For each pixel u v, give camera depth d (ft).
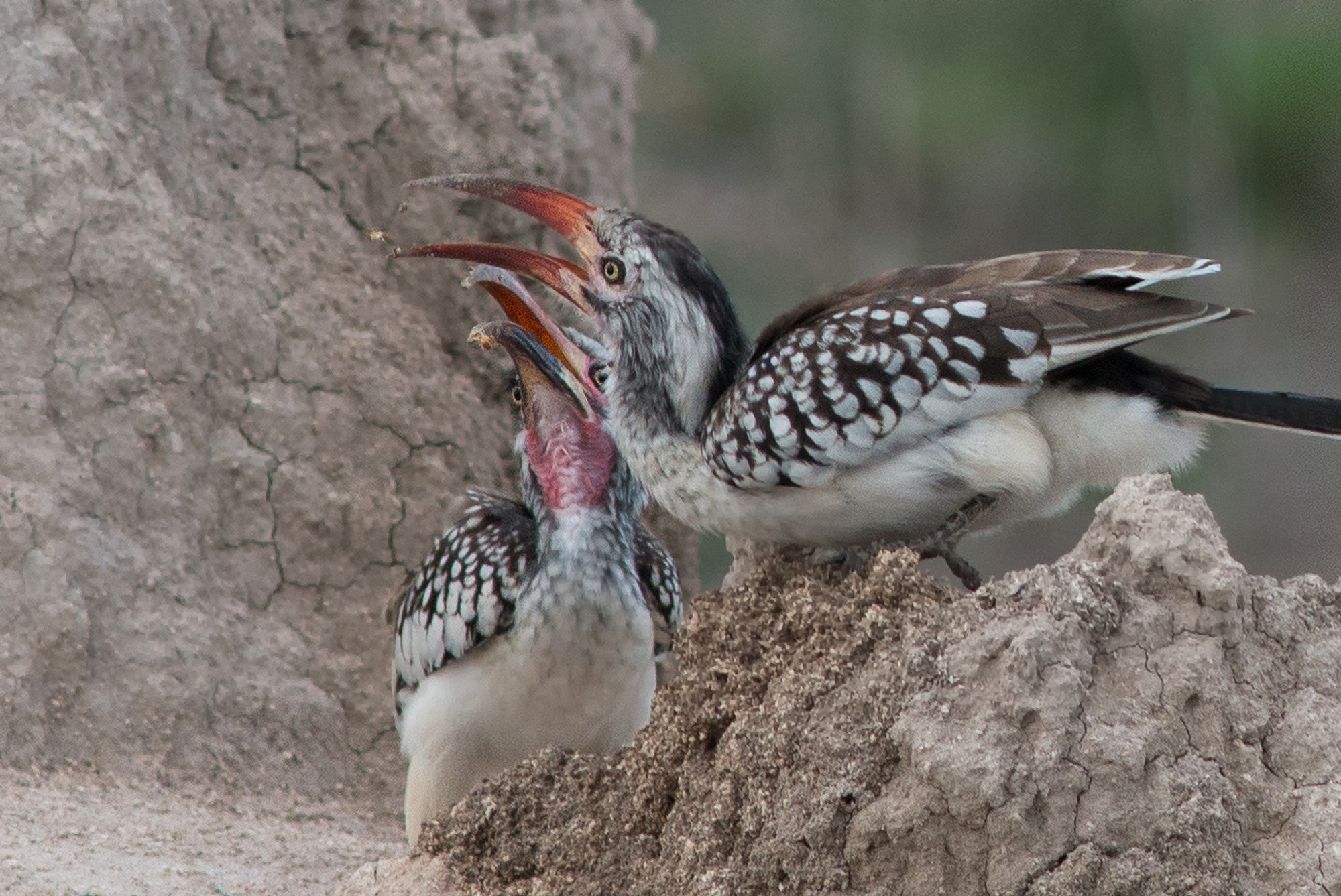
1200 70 79.36
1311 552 73.72
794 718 22.85
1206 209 79.56
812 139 86.22
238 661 37.83
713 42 87.97
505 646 29.76
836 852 22.15
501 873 25.85
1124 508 22.79
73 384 36.55
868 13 85.40
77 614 35.17
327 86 42.68
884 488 25.14
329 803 37.81
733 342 27.68
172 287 38.29
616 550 29.58
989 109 81.87
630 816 25.21
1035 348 24.50
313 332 40.88
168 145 39.37
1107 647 22.03
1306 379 78.89
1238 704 21.95
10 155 36.52
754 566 27.81
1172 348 79.46
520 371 29.96
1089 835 21.06
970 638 21.94
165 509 37.70
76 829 31.35
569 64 47.06
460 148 43.16
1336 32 79.20
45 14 37.68
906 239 83.87
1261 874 21.47
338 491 40.34
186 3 40.24
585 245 28.14
